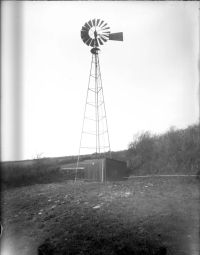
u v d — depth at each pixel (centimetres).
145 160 1138
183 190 917
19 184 1069
